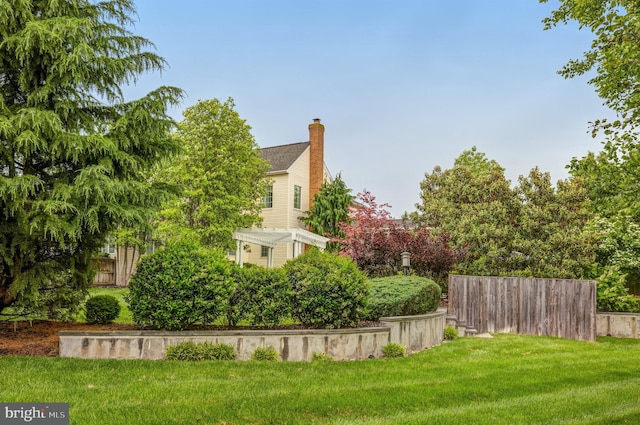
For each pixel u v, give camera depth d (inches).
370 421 184.2
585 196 558.6
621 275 490.6
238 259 783.1
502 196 622.2
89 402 187.0
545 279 462.9
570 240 536.7
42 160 304.7
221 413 183.0
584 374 286.5
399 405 209.2
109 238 339.9
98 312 322.7
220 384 221.3
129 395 198.5
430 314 386.6
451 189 700.7
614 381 271.6
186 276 282.4
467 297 499.8
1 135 263.4
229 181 767.7
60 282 327.9
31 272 293.6
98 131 312.7
